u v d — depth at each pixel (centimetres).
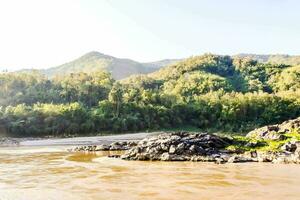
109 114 16088
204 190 3167
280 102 17450
